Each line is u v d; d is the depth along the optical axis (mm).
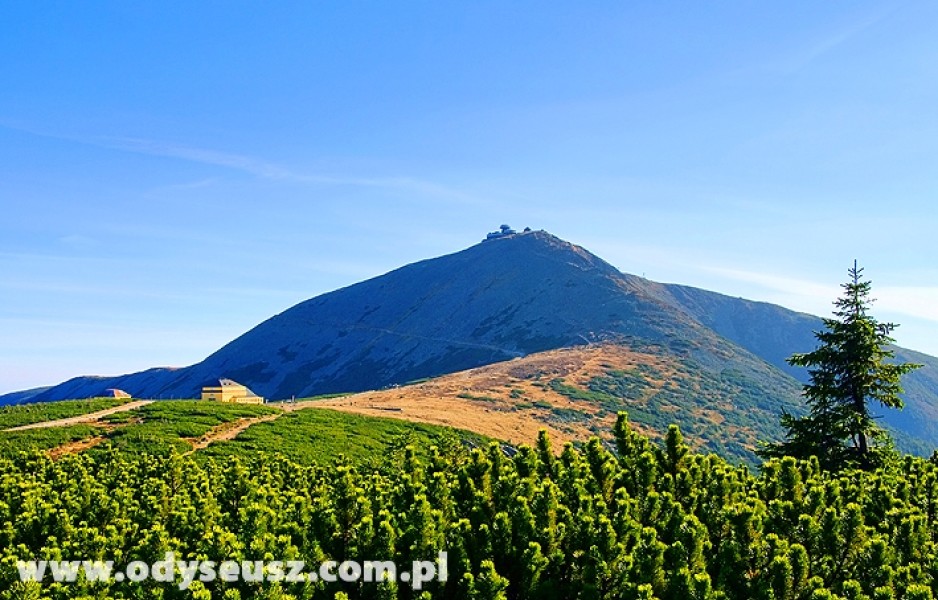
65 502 16922
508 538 10938
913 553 10812
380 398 109188
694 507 12492
